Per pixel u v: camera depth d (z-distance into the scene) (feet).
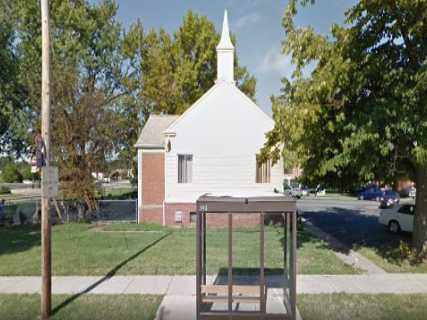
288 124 27.25
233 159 51.60
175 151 51.57
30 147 65.31
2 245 38.29
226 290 19.52
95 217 57.82
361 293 22.08
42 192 18.44
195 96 98.12
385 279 25.11
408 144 27.25
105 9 86.58
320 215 69.15
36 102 59.31
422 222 30.25
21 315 18.61
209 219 51.06
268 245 37.01
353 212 74.69
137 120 79.92
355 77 27.07
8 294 22.04
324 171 28.63
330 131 28.30
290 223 19.51
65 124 52.80
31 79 62.75
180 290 22.71
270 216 50.72
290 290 18.85
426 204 30.07
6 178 195.93
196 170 51.65
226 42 54.39
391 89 25.99
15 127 64.80
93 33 85.61
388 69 26.66
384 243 39.24
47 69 18.76
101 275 26.08
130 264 29.01
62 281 24.68
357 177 32.07
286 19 30.04
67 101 53.62
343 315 18.52
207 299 18.88
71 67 58.90
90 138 55.01
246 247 35.99
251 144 51.57
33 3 70.90
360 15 26.53
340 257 32.14
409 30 24.72
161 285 23.76
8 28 59.77
